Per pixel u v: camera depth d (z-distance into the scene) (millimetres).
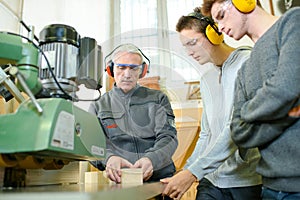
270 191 885
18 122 625
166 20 2348
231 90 1270
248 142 923
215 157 1227
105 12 2355
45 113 620
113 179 1074
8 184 712
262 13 1031
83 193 458
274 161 831
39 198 449
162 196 1136
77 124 721
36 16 2316
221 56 1386
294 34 780
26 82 686
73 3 2389
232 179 1402
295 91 722
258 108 799
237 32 1069
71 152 665
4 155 651
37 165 743
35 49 735
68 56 837
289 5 2070
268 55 873
